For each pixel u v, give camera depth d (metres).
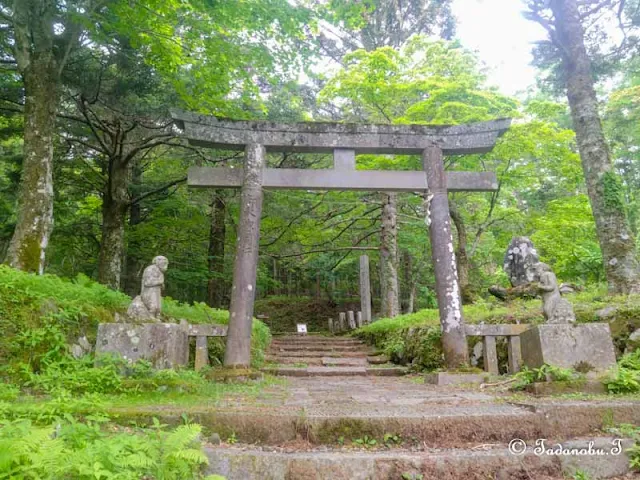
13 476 2.51
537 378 6.05
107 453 2.78
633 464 3.94
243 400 5.71
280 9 10.21
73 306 7.04
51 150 9.87
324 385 7.97
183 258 19.02
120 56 12.12
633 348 7.53
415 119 14.20
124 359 6.18
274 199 16.75
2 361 5.91
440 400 5.68
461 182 9.46
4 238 14.23
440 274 8.99
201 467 3.62
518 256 13.12
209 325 8.41
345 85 14.02
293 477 3.67
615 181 9.45
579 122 9.98
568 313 6.69
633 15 10.70
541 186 18.94
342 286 30.00
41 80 9.91
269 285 29.03
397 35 19.64
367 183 9.22
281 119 16.22
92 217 19.09
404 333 12.11
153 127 13.98
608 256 9.28
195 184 8.86
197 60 11.70
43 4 9.77
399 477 3.72
